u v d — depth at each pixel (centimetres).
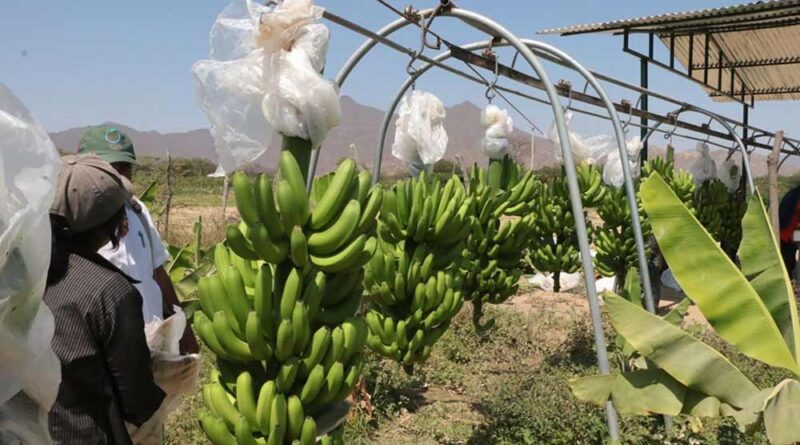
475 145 630
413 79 518
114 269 251
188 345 430
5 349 178
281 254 278
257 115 286
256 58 283
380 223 469
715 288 372
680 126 1024
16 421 198
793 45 1323
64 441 230
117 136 397
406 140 527
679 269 376
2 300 172
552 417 520
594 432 507
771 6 931
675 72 1105
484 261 564
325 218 282
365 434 549
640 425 517
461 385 689
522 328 858
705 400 363
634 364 546
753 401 345
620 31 1104
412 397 652
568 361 731
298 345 277
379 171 580
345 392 293
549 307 1029
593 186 818
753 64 1421
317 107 283
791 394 343
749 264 384
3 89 173
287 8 279
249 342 270
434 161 525
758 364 673
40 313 186
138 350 247
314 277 287
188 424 514
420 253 455
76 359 231
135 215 390
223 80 283
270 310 277
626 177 638
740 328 372
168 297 416
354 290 308
